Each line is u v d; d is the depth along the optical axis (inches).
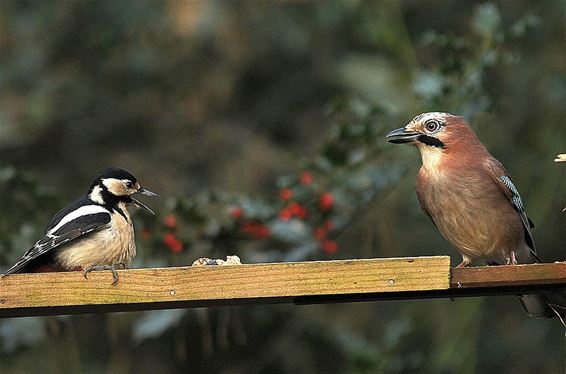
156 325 490.6
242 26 659.4
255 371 646.5
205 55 660.7
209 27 650.2
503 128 621.6
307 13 667.4
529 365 650.8
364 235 608.7
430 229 624.4
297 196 494.0
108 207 426.6
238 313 628.4
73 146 674.2
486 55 508.7
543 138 615.8
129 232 424.5
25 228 501.7
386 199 603.2
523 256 432.1
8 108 665.0
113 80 668.1
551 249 636.1
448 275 360.5
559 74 614.2
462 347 597.9
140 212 482.0
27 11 663.1
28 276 361.7
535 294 388.8
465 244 424.5
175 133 676.1
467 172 414.9
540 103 619.5
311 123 676.7
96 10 657.6
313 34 672.4
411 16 653.9
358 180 505.7
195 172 670.5
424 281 360.8
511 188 416.5
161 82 665.0
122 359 623.5
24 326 514.6
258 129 679.1
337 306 625.6
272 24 663.8
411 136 422.9
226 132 675.4
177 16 649.0
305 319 621.6
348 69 659.4
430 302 599.2
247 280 361.7
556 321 651.5
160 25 655.8
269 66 677.3
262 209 489.7
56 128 671.1
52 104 666.2
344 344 586.2
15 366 589.3
